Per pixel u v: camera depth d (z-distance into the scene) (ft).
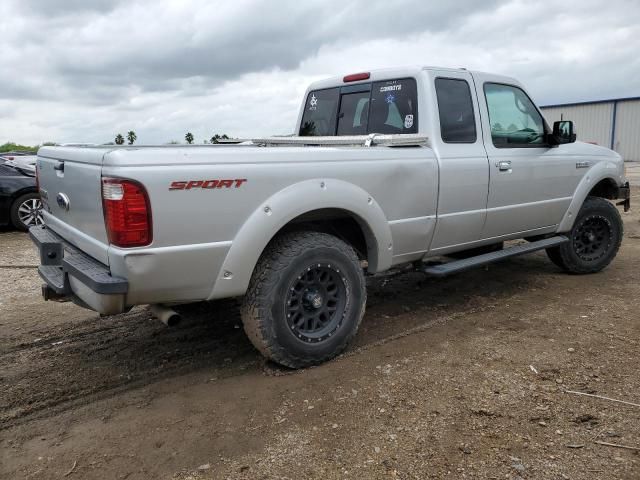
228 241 10.73
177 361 12.94
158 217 9.86
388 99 15.35
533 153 17.08
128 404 10.90
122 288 9.82
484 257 16.10
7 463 9.02
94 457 9.13
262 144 17.25
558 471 8.36
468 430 9.54
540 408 10.21
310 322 12.23
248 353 13.30
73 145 13.98
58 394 11.37
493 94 16.22
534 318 15.20
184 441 9.50
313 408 10.44
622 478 8.16
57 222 13.12
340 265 12.27
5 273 21.91
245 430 9.77
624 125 109.09
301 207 11.45
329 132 17.26
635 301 16.57
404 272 18.94
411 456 8.84
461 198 14.93
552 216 18.16
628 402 10.34
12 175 30.94
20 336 14.78
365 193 12.59
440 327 14.65
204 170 10.25
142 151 9.88
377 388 11.14
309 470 8.57
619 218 20.24
